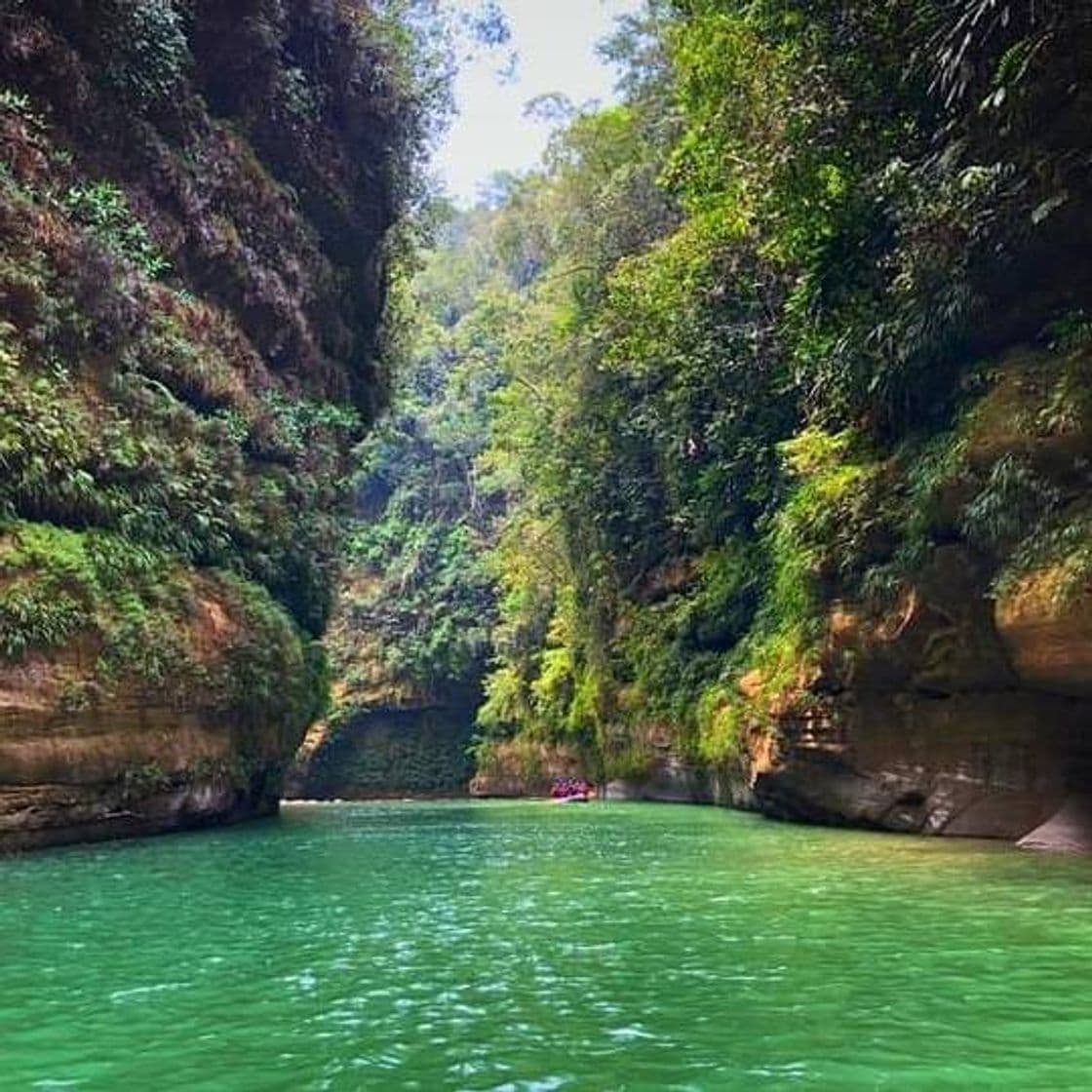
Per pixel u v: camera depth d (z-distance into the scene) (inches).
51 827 462.9
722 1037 172.2
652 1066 157.9
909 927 268.1
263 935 263.7
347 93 917.2
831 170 510.6
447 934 264.8
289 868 411.2
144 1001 196.9
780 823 667.4
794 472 682.8
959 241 444.8
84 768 470.0
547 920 285.4
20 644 438.6
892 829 563.5
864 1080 150.7
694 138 675.4
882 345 501.0
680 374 866.8
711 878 376.8
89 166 652.7
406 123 977.5
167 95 698.8
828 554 565.6
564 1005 193.0
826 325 554.9
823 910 298.2
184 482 606.2
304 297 855.1
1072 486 405.4
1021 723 494.9
